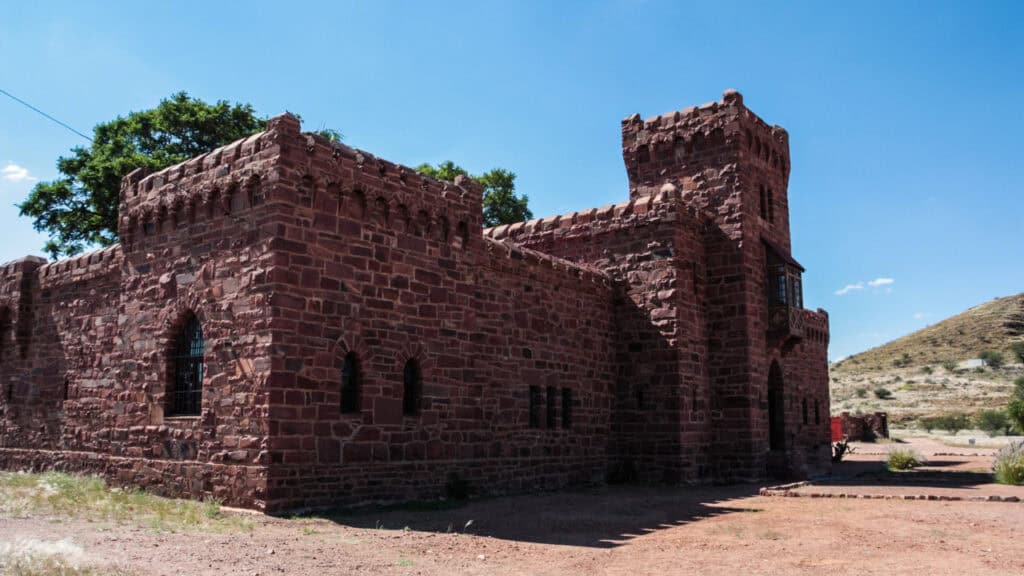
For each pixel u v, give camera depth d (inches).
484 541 544.1
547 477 960.3
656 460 1058.7
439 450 801.6
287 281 675.4
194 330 772.6
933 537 566.9
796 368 1450.5
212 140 1610.5
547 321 993.5
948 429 3166.8
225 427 686.5
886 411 3730.3
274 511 636.7
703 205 1170.0
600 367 1085.1
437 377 810.8
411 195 803.4
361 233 746.8
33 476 893.8
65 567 369.7
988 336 5142.7
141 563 409.1
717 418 1114.7
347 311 722.2
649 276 1103.0
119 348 847.7
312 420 677.3
